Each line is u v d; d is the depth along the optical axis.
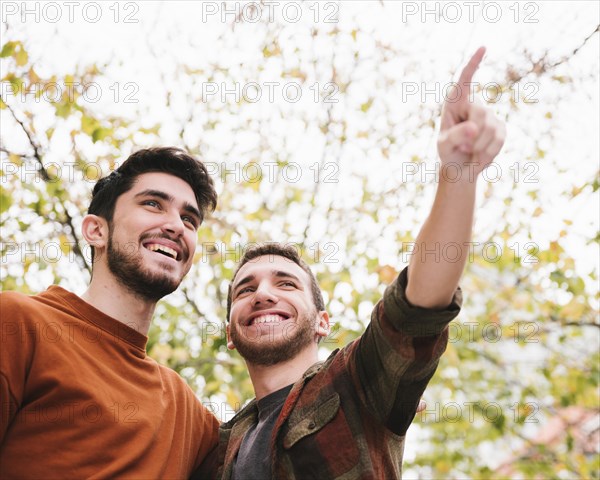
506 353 7.83
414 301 2.23
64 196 5.38
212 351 6.02
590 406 7.11
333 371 2.62
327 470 2.45
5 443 2.40
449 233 2.16
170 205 2.93
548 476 7.21
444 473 7.61
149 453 2.50
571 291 6.39
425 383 2.43
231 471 2.62
